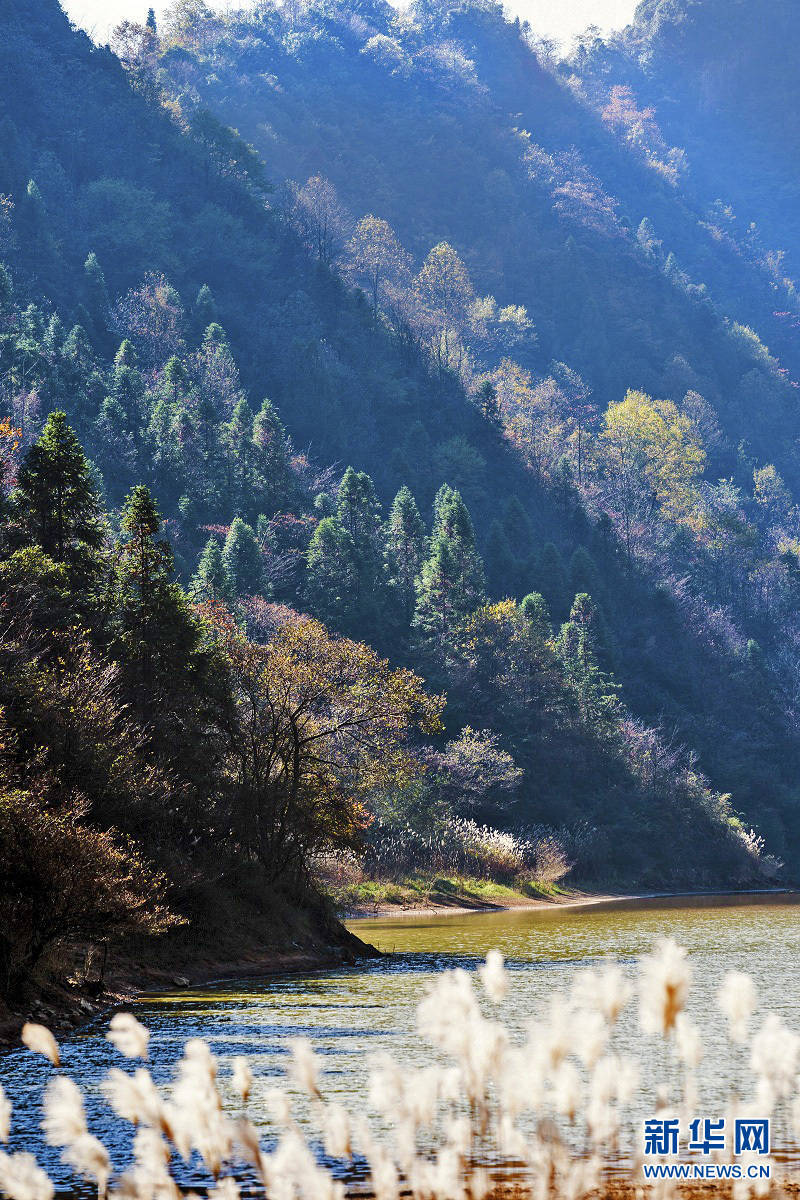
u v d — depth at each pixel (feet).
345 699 144.05
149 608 139.85
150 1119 11.57
